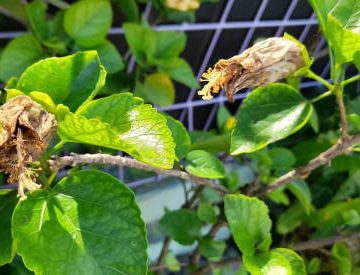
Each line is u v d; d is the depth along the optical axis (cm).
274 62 18
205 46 35
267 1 34
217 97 38
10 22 30
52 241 16
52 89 18
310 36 36
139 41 30
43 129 15
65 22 27
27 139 15
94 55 19
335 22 17
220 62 18
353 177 37
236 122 22
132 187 36
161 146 15
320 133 37
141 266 17
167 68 31
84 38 27
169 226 29
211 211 30
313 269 33
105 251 17
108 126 14
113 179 18
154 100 32
